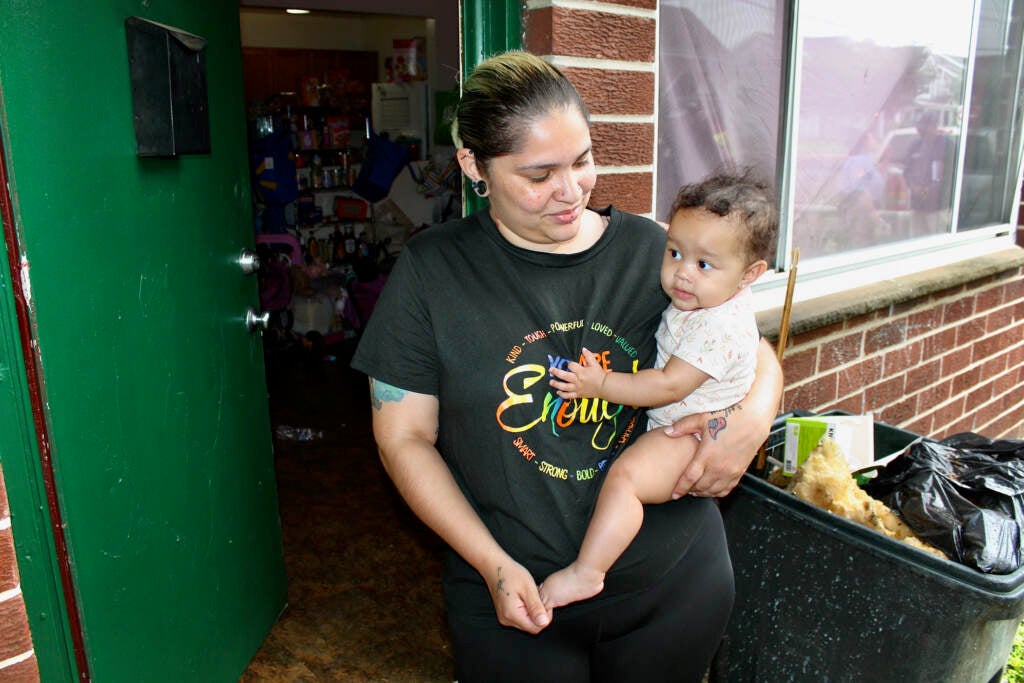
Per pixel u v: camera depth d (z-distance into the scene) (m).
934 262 3.79
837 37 3.01
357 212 7.08
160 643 2.08
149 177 1.96
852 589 1.96
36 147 1.54
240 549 2.59
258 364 2.71
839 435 2.36
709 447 1.50
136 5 1.87
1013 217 4.26
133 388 1.91
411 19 7.61
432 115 7.11
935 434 3.99
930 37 3.42
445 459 1.53
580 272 1.44
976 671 1.91
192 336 2.21
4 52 1.45
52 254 1.60
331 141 7.07
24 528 1.61
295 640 2.85
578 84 2.04
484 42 2.11
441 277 1.39
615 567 1.45
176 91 1.98
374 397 1.46
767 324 2.80
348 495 4.00
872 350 3.38
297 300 6.57
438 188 6.89
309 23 7.75
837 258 3.26
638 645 1.53
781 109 2.89
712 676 2.36
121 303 1.85
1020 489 1.97
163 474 2.07
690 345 1.47
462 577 1.51
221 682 2.47
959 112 3.71
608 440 1.49
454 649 1.56
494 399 1.37
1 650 1.51
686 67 2.55
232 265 2.47
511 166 1.28
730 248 1.42
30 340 1.55
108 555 1.83
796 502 2.05
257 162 6.29
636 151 2.23
